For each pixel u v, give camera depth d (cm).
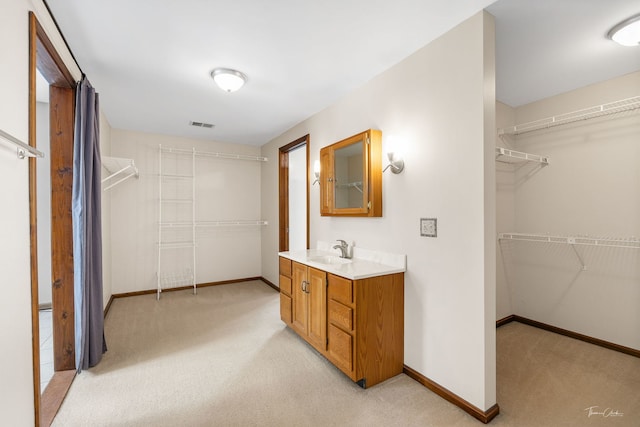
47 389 192
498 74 244
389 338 209
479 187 170
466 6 166
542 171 297
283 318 298
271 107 322
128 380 205
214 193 469
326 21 179
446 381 187
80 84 208
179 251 441
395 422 165
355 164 255
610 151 253
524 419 167
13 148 123
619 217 248
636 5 161
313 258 269
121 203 401
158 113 340
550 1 159
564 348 255
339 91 281
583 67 233
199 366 225
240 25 183
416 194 209
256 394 190
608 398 185
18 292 126
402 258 218
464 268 178
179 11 169
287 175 437
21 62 131
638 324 240
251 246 500
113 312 343
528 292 310
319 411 174
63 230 214
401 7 167
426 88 203
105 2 160
